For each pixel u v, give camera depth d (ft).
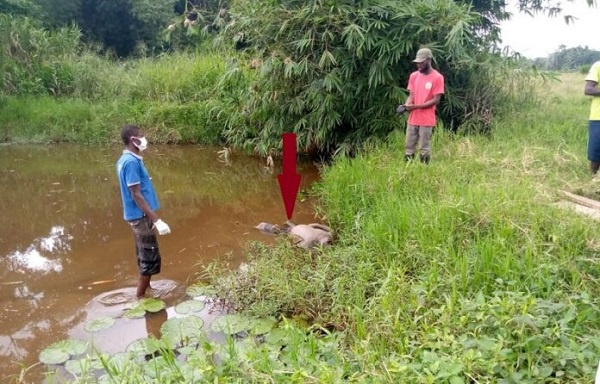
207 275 15.83
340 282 13.17
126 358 11.09
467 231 14.25
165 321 13.23
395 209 16.16
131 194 13.58
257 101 30.81
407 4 26.25
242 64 31.19
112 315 13.70
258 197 25.02
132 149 13.85
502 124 27.35
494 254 12.39
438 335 9.50
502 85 31.35
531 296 10.18
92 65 45.93
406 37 26.11
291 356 9.70
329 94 27.32
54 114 38.96
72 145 37.01
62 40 46.55
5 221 21.44
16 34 43.50
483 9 31.99
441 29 26.43
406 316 10.98
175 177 29.17
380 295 12.03
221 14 31.58
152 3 63.36
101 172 29.58
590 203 16.26
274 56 27.63
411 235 14.30
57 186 26.66
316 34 27.07
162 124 37.68
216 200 24.62
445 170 19.84
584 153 21.94
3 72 41.65
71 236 19.74
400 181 19.33
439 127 25.93
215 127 37.32
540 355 8.73
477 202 15.08
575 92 41.88
